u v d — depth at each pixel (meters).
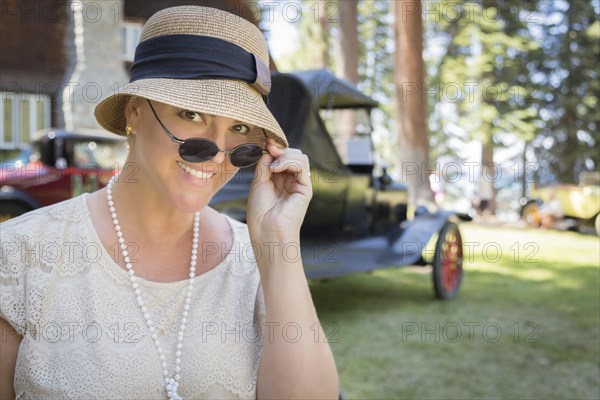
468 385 3.00
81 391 0.98
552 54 17.00
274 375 1.08
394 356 3.44
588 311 4.59
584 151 17.52
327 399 1.11
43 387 0.98
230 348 1.09
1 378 1.04
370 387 2.96
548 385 3.02
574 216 10.46
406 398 2.81
